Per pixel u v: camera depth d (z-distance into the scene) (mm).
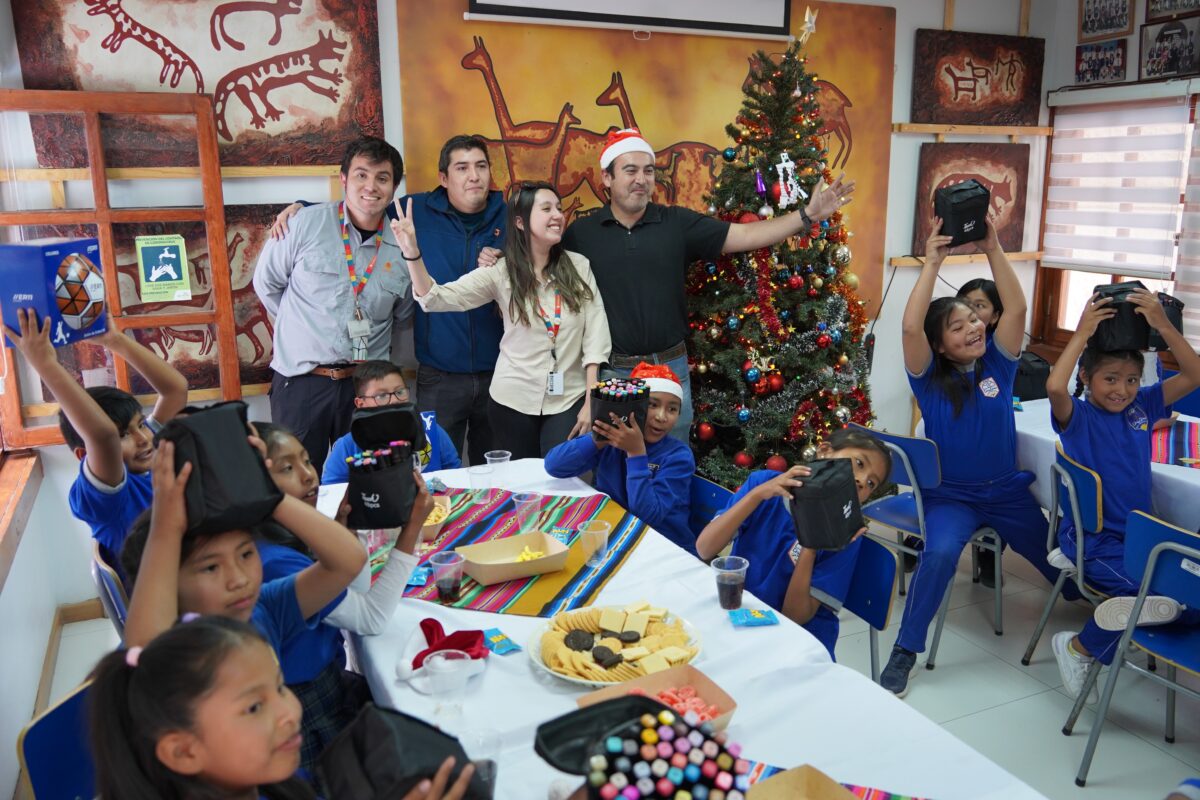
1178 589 2248
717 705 1371
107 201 3312
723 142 4520
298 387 3539
